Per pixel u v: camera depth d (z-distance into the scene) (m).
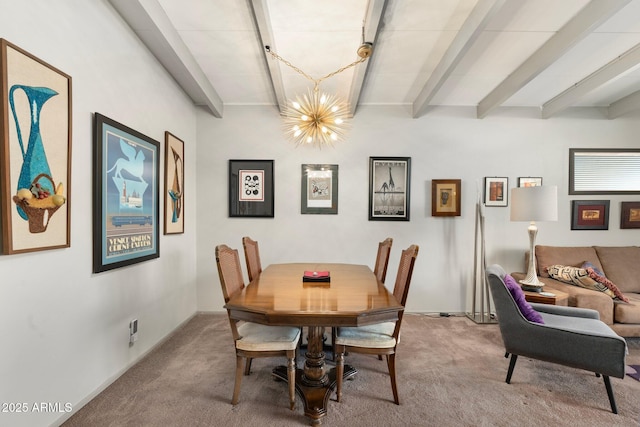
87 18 1.82
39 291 1.52
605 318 2.63
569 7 2.02
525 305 2.14
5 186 1.32
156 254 2.63
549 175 3.72
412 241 3.74
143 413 1.77
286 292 1.96
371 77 3.09
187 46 2.59
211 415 1.76
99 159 1.92
